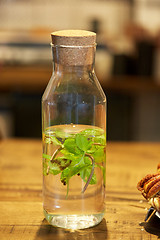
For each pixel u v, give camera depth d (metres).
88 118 0.80
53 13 3.40
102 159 0.80
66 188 0.79
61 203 0.79
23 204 0.90
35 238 0.78
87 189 0.79
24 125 2.54
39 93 2.53
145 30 2.87
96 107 0.80
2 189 0.96
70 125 0.80
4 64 2.68
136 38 2.76
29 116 2.54
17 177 1.03
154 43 2.65
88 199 0.80
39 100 2.53
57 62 0.79
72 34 0.78
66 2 3.37
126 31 2.89
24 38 2.72
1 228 0.81
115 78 2.59
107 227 0.82
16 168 1.08
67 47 0.77
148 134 3.28
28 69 2.69
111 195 0.93
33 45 2.69
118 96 2.61
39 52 2.70
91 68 0.80
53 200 0.80
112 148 1.23
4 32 2.79
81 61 0.79
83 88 0.79
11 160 1.13
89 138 0.79
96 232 0.80
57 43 0.78
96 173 0.80
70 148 0.78
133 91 2.54
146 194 0.81
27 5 3.37
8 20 3.38
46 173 0.80
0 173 1.05
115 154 1.18
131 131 2.74
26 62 2.71
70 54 0.78
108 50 2.62
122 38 2.91
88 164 0.79
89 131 0.79
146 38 2.72
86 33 0.79
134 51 2.71
